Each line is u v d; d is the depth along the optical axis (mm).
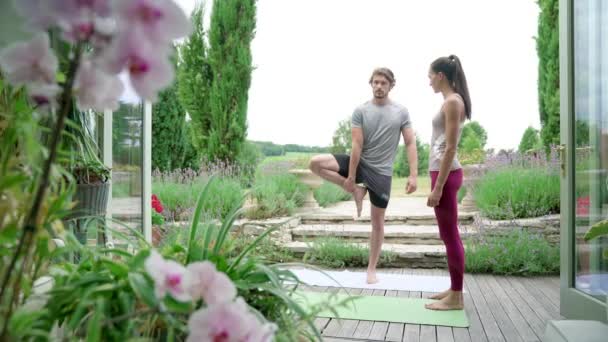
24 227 555
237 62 7336
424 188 8836
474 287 3828
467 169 6137
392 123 3850
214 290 592
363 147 3938
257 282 968
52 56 594
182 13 516
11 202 643
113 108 637
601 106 2838
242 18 7332
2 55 583
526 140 7574
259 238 1062
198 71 7352
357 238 5301
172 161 7074
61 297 761
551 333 1850
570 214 2973
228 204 5762
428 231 5160
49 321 760
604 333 1736
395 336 2592
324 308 854
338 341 2492
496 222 5016
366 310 3082
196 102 7332
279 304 962
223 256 986
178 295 557
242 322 561
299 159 8008
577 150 2949
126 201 3094
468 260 4434
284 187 6406
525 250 4352
